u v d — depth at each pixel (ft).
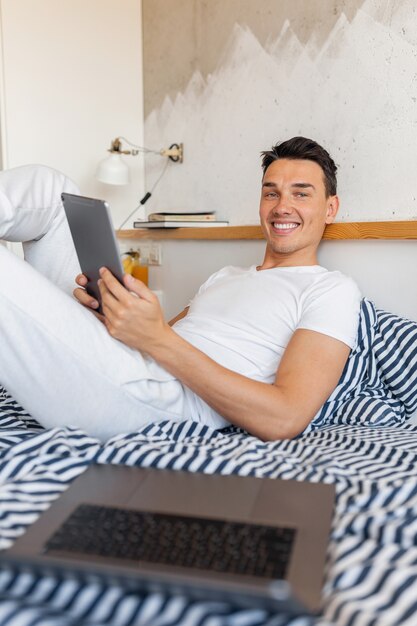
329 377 4.32
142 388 3.98
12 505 2.79
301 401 4.13
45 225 4.85
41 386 3.78
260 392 4.02
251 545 2.37
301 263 5.61
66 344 3.67
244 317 5.05
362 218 5.87
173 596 2.19
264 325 4.95
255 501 2.84
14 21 8.54
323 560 2.35
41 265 5.09
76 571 2.23
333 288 4.83
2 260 3.59
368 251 5.65
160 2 8.77
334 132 6.10
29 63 8.69
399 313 5.42
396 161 5.47
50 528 2.54
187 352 3.94
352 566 2.40
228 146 7.66
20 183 4.52
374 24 5.57
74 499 2.83
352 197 5.96
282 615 2.13
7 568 2.31
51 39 8.79
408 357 4.94
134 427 4.13
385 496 2.98
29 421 4.39
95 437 4.09
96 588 2.26
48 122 8.91
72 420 3.95
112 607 2.17
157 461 3.32
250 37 7.10
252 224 7.36
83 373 3.76
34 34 8.68
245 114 7.31
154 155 9.30
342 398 5.01
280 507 2.77
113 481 3.06
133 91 9.41
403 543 2.59
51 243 4.99
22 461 3.19
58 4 8.79
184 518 2.58
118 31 9.22
